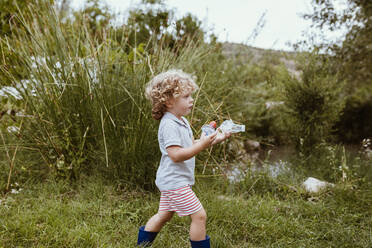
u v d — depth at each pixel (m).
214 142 2.13
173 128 2.10
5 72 3.30
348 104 6.58
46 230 2.40
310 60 5.55
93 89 3.24
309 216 3.01
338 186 3.44
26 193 3.13
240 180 3.77
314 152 4.91
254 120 6.17
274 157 5.35
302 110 5.42
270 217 2.92
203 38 4.85
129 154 3.23
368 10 5.97
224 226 2.74
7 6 4.09
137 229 2.60
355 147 5.77
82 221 2.62
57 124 3.34
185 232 2.61
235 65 6.39
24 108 3.35
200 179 3.56
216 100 4.39
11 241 2.27
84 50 3.72
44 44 3.39
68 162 3.38
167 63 3.51
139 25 4.52
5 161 3.53
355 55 6.23
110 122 3.21
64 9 4.41
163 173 2.14
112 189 3.17
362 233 2.64
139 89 3.26
